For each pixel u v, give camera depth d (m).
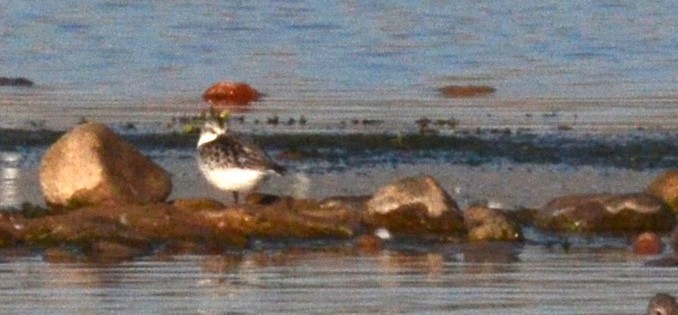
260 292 14.97
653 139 22.72
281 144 22.27
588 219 17.64
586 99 26.36
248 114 24.77
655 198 17.78
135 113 24.84
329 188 19.69
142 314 14.19
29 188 19.59
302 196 19.23
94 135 18.20
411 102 26.09
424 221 17.47
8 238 16.86
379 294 14.88
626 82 28.22
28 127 23.42
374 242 17.00
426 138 22.61
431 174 20.62
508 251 16.80
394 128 23.52
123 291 15.01
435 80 28.50
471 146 22.30
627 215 17.64
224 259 16.39
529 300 14.64
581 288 15.12
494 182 20.17
